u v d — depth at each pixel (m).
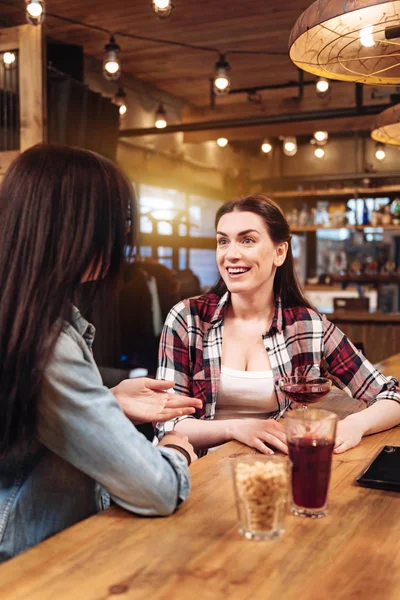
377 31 1.76
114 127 5.25
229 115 6.86
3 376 1.04
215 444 1.65
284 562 0.92
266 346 1.96
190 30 5.47
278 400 1.93
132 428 1.09
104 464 1.06
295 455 1.09
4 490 1.13
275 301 2.06
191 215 8.74
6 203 1.09
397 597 0.82
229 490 1.22
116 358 4.66
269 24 5.30
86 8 4.98
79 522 1.09
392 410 1.70
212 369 1.96
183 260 8.33
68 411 1.05
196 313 2.02
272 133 7.01
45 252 1.06
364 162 9.06
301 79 6.33
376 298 8.12
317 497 1.09
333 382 2.07
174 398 1.41
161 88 7.42
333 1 1.56
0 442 1.07
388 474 1.29
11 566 0.91
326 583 0.86
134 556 0.94
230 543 0.98
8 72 4.82
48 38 5.67
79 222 1.08
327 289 8.22
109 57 4.42
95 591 0.84
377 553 0.95
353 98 6.44
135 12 5.06
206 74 6.84
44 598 0.82
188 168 8.12
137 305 4.93
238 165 9.75
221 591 0.84
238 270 1.92
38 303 1.04
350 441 1.53
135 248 1.21
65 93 4.57
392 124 2.91
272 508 0.99
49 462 1.14
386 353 6.02
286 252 2.03
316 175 9.45
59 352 1.06
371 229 9.09
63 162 1.10
